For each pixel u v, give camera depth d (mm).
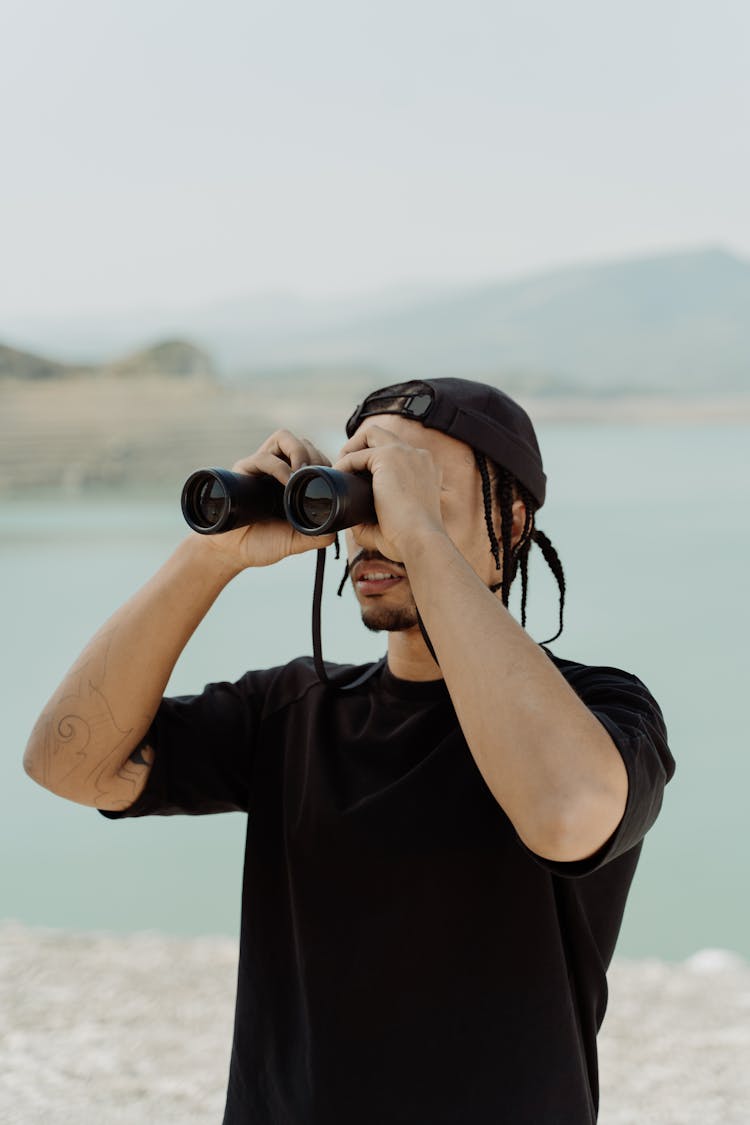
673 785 7199
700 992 3572
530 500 1372
